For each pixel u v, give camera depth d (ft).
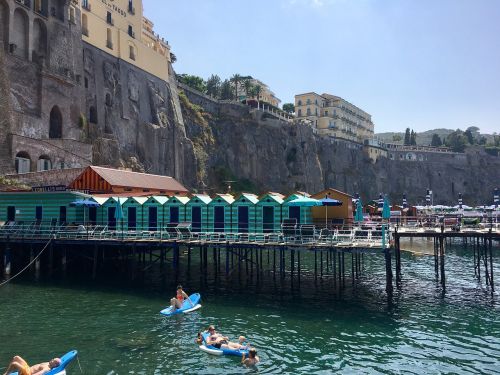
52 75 224.12
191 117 380.37
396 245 118.52
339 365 64.64
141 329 80.64
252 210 126.41
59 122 232.73
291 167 433.07
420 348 71.56
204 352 69.51
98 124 267.80
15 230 132.98
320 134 511.40
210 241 112.47
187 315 89.86
